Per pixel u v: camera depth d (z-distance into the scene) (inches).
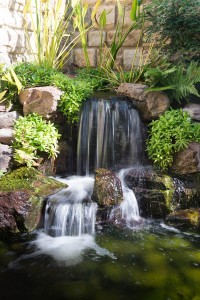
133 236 132.0
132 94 183.3
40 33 224.7
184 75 196.2
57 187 147.1
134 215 146.7
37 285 97.3
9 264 108.5
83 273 104.2
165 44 213.5
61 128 180.9
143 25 213.0
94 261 111.6
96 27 258.2
